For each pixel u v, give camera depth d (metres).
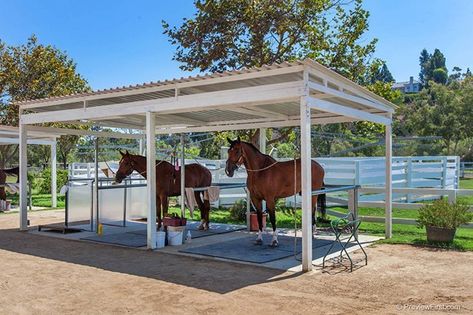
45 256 7.84
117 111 8.99
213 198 10.22
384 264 6.95
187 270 6.65
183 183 10.05
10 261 7.41
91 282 5.97
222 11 12.52
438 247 8.30
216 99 7.52
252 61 12.96
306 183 6.52
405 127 36.72
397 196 15.69
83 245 9.00
